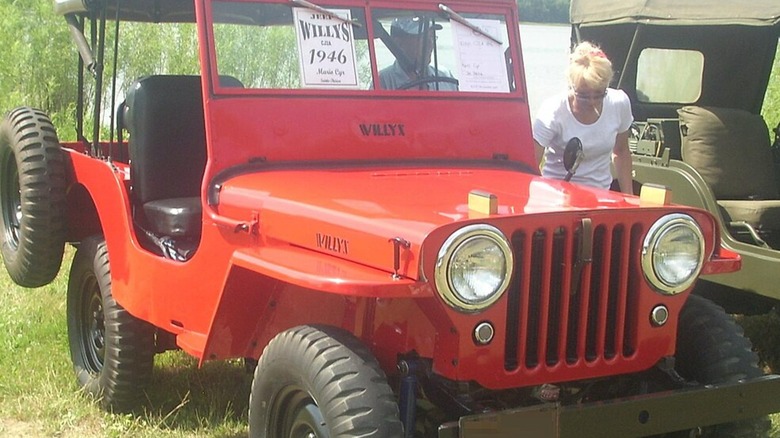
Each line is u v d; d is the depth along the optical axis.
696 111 6.24
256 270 3.11
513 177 3.93
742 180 6.22
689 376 3.52
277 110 3.88
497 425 2.75
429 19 4.25
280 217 3.33
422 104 4.18
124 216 4.23
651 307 3.20
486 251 2.84
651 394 3.03
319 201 3.28
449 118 4.21
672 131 6.30
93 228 5.12
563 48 9.39
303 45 3.96
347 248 3.04
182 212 4.14
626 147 5.08
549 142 4.89
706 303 3.61
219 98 3.80
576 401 3.45
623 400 2.96
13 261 5.19
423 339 3.05
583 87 4.66
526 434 2.79
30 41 12.15
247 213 3.49
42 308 6.04
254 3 3.89
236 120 3.80
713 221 3.28
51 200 4.92
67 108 11.66
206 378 5.03
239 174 3.75
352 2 4.09
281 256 3.15
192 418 4.53
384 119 4.07
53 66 11.99
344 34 4.05
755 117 6.47
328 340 3.00
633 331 3.20
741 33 6.72
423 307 2.99
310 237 3.20
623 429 2.97
